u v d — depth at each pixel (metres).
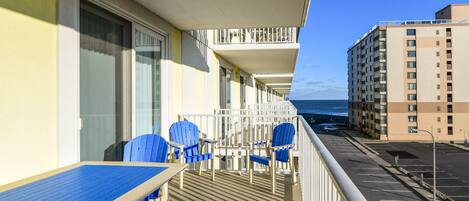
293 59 9.84
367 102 51.12
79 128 3.26
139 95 4.71
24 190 1.79
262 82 22.19
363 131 53.09
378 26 45.81
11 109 2.51
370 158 31.31
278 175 5.34
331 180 1.28
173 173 2.13
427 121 43.41
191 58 6.72
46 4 2.87
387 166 27.73
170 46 5.63
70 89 3.12
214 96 8.55
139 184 1.88
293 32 8.04
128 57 4.39
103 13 3.82
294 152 5.71
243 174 5.36
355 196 0.89
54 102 2.95
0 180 2.42
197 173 5.39
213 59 8.45
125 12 4.12
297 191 4.41
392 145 40.00
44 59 2.84
